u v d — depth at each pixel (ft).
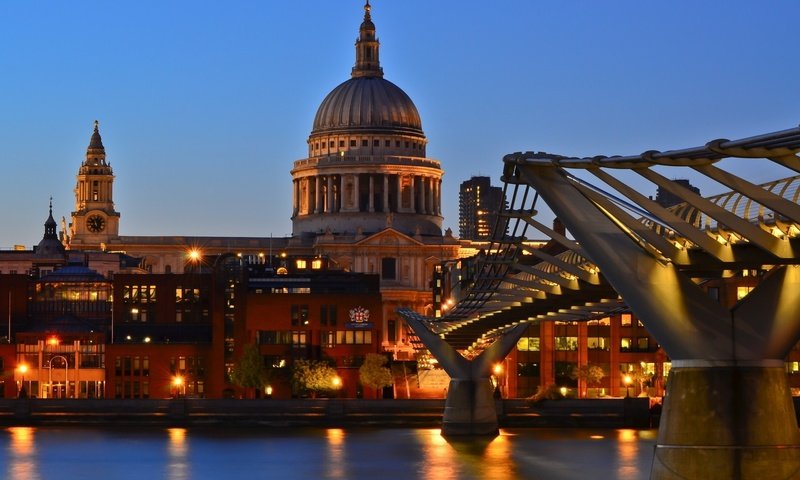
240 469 588.50
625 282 325.62
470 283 586.45
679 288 322.96
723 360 323.16
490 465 588.50
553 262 411.34
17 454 648.79
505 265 484.33
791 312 320.29
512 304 516.32
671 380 329.72
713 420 322.96
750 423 321.73
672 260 320.70
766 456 320.91
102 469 592.19
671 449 327.26
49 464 610.65
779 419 322.75
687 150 257.75
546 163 323.16
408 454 636.07
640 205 308.81
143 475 572.51
